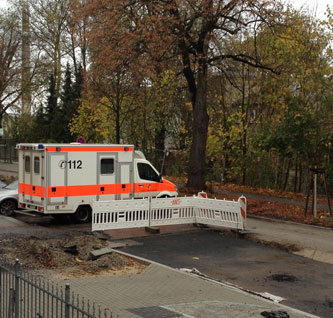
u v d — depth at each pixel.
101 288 8.54
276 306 8.01
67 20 46.38
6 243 12.52
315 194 18.41
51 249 11.05
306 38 26.02
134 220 15.77
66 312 4.46
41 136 47.91
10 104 45.31
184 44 22.91
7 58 41.22
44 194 16.44
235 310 7.31
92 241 12.05
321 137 24.69
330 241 14.31
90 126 37.75
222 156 32.03
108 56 22.44
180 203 16.56
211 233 15.89
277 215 19.16
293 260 12.28
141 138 35.59
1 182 25.86
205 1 20.72
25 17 45.97
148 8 21.42
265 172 29.28
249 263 11.89
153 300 7.85
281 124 25.61
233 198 24.22
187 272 10.62
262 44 27.91
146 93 31.47
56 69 47.84
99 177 17.53
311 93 25.58
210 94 33.47
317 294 9.30
